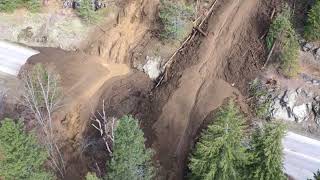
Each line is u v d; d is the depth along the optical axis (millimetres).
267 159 28047
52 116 44562
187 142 42531
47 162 39062
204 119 43781
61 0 56594
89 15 54375
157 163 39938
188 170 39656
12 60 52688
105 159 41500
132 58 51812
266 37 48094
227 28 50406
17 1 56344
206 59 48688
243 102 45594
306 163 39906
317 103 43469
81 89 48906
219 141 28391
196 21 51969
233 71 47719
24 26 56094
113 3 55406
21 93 47625
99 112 46125
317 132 42938
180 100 45688
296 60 45219
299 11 48781
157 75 50281
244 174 29812
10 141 27953
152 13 53062
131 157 28484
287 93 44500
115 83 49969
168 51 50750
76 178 40219
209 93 46094
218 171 29891
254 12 50812
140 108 46844
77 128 45344
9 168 28094
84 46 54312
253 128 42219
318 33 45688
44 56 53188
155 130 43875
